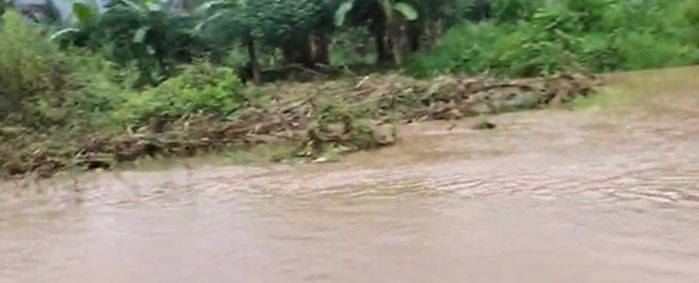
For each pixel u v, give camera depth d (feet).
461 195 17.88
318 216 16.89
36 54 34.27
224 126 30.19
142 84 56.44
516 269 12.24
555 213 15.44
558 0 64.75
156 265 14.07
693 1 59.67
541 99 35.47
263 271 13.16
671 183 17.48
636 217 14.73
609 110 31.99
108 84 37.50
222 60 67.00
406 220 15.85
